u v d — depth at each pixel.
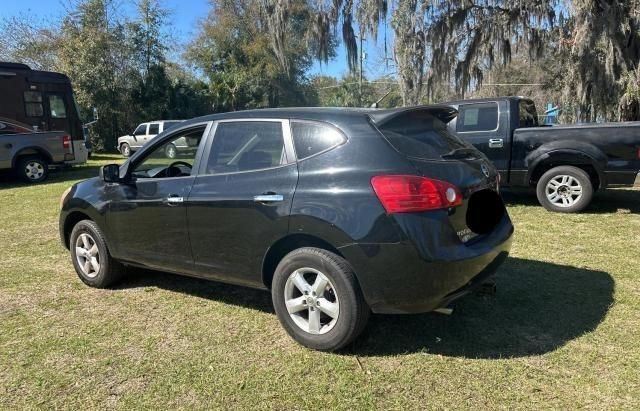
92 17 29.45
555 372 3.11
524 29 12.78
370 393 2.95
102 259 4.70
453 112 3.93
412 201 3.10
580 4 10.17
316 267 3.34
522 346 3.43
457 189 3.29
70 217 4.99
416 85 13.63
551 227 6.59
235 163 3.82
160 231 4.18
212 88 36.38
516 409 2.77
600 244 5.77
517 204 8.16
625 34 10.17
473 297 4.26
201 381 3.12
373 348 3.46
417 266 3.10
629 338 3.50
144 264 4.43
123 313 4.20
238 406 2.87
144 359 3.41
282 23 14.73
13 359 3.45
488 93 26.44
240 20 39.22
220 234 3.79
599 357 3.26
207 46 39.97
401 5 13.20
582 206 7.31
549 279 4.67
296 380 3.11
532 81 27.33
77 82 28.30
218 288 4.74
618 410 2.73
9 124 13.83
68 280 5.05
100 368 3.31
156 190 4.17
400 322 3.84
